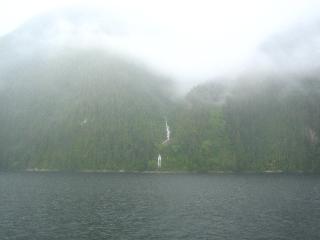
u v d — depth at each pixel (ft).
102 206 327.88
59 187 481.46
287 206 328.49
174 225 258.16
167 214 294.05
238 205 335.06
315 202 351.67
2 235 230.89
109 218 278.87
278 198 379.55
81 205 331.77
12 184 518.37
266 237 228.84
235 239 224.94
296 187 496.64
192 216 286.46
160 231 242.58
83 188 471.62
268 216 285.43
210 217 282.15
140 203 345.72
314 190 456.04
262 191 445.37
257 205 334.85
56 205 329.72
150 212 301.43
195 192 433.48
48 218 276.62
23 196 383.45
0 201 348.18
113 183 549.54
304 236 230.89
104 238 227.20
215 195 404.36
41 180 597.11
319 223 262.88
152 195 402.72
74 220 271.08
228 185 526.57
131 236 231.30
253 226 255.09
